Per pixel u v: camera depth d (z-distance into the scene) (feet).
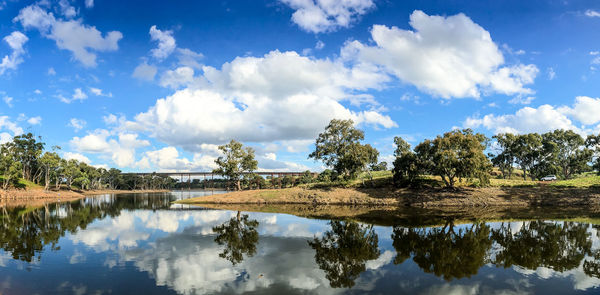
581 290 41.27
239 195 218.79
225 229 93.20
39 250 65.51
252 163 251.39
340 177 235.40
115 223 108.06
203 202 207.82
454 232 84.69
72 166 410.52
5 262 55.83
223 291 41.32
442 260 56.59
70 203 229.04
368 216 123.65
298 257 59.67
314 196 196.44
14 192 297.33
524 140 226.79
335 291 41.22
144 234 85.05
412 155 197.16
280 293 40.52
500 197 169.58
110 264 54.54
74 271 50.34
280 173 577.43
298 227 96.07
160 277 47.32
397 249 65.67
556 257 58.23
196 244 71.61
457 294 39.91
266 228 94.63
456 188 184.85
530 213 128.47
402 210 148.46
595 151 233.76
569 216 117.19
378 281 45.32
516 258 57.57
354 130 231.30
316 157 235.40
